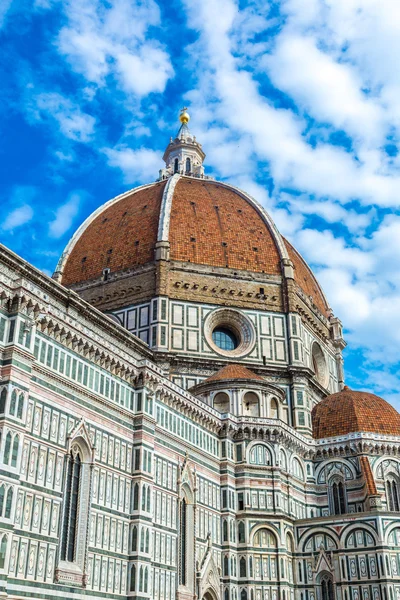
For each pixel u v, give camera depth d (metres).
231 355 101.00
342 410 98.38
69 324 61.94
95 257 112.12
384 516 83.00
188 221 111.31
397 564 81.12
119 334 81.31
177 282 103.75
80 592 56.81
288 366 101.94
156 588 66.50
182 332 100.44
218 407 90.56
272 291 108.12
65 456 58.84
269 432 87.56
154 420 71.12
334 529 85.00
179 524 72.94
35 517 53.91
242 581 79.69
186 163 146.50
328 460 94.81
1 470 50.34
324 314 122.94
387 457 93.00
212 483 81.69
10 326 55.16
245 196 123.38
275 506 84.31
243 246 111.06
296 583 84.25
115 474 64.94
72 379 61.69
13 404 52.94
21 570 51.34
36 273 66.75
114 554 62.22
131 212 116.31
